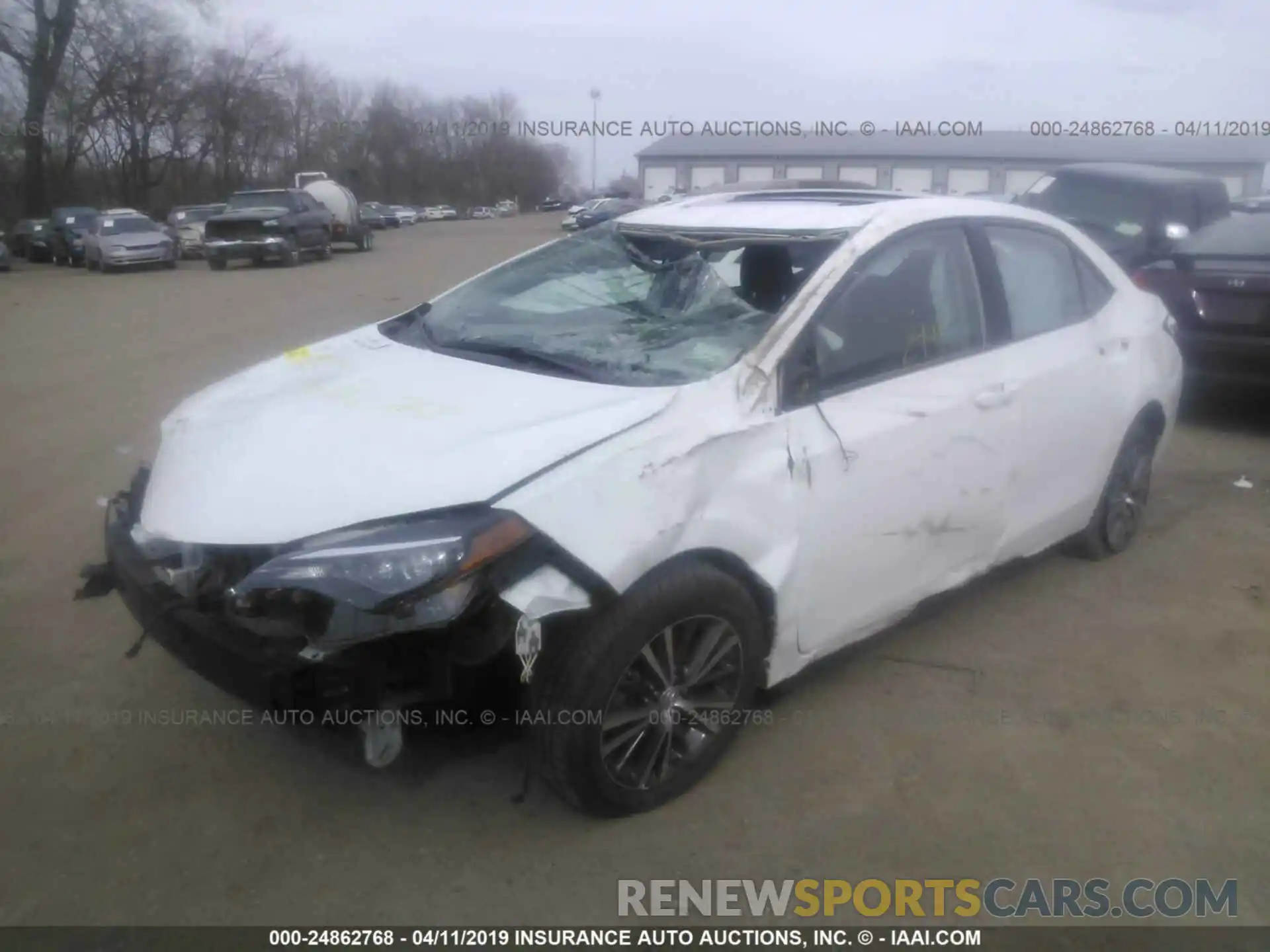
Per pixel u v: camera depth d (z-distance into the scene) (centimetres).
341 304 1561
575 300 407
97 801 332
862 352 363
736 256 386
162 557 310
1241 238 721
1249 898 296
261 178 4641
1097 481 475
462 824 322
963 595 473
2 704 383
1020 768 351
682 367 344
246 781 341
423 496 286
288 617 280
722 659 330
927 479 374
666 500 302
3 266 2811
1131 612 459
